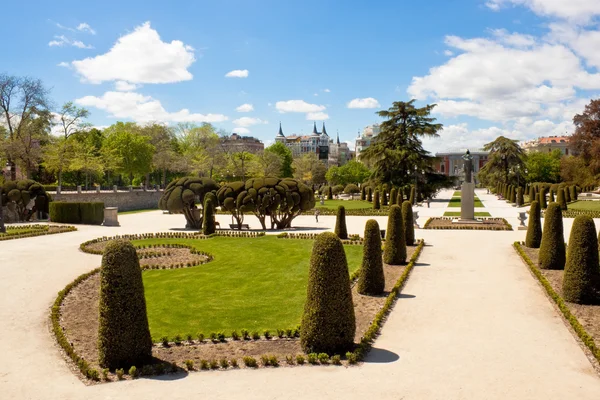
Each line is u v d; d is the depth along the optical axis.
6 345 10.70
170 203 32.91
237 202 31.70
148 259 21.55
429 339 10.56
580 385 8.22
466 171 36.09
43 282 16.86
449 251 22.06
